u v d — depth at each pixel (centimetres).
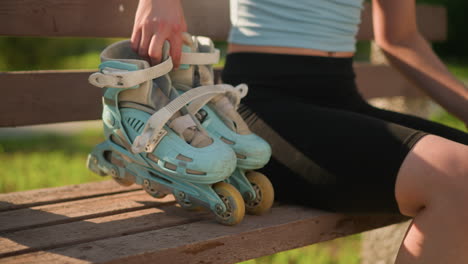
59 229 122
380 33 198
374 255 232
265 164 143
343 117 138
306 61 157
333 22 161
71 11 188
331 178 131
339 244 260
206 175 117
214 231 120
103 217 133
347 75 166
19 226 124
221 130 132
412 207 121
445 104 185
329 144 133
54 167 349
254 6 162
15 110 178
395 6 190
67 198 152
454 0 1328
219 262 116
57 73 187
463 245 110
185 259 111
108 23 197
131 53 138
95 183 174
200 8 224
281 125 145
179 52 130
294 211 138
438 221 112
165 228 122
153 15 126
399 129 128
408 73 193
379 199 125
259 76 157
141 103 126
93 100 195
